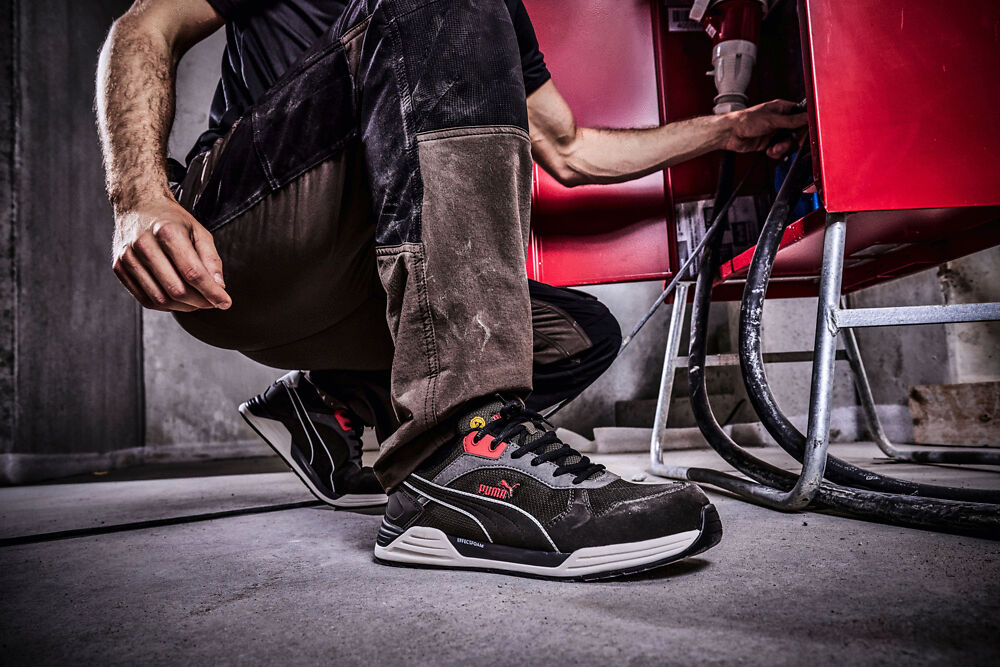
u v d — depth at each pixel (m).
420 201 0.68
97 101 0.76
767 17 1.69
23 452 2.94
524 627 0.49
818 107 0.86
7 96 3.11
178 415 4.27
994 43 0.88
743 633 0.46
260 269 0.87
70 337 3.40
